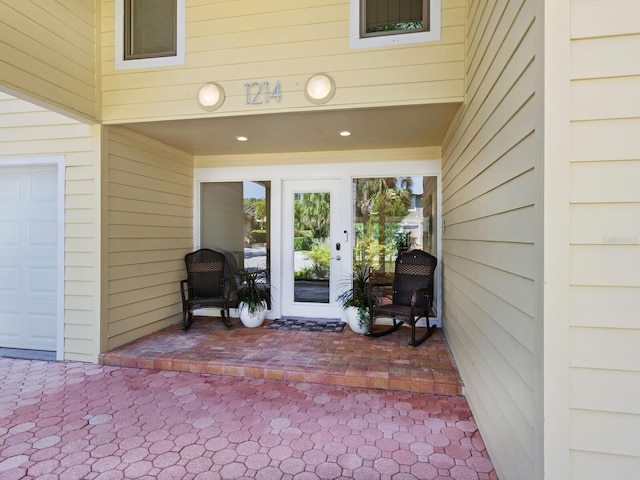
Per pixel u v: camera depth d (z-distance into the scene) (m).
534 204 1.42
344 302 4.72
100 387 3.12
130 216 4.07
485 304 2.26
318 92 3.22
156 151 4.49
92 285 3.69
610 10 1.30
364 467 2.07
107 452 2.21
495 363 2.02
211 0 3.46
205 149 4.87
